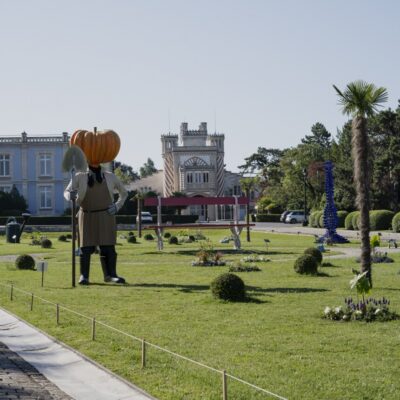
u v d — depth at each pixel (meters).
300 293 20.27
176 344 13.13
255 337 13.68
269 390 9.93
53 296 20.58
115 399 9.97
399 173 74.19
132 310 17.50
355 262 31.67
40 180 91.88
